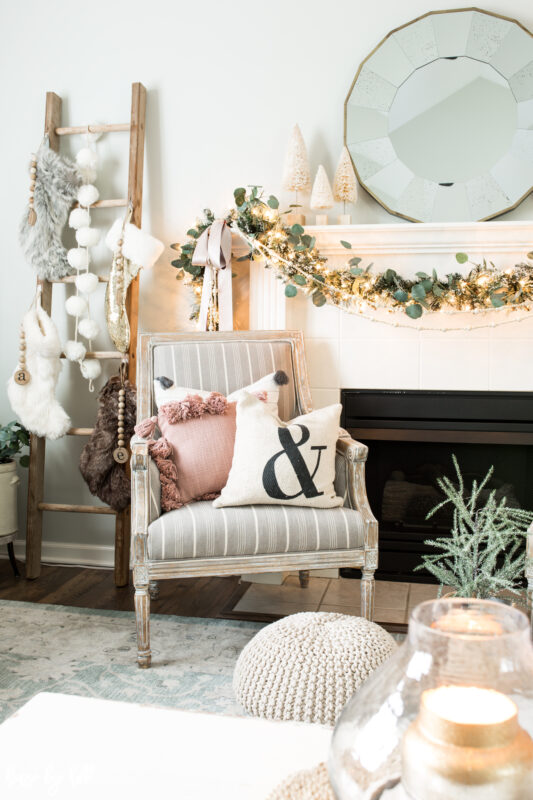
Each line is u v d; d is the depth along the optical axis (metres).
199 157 2.90
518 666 0.55
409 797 0.56
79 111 2.96
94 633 2.25
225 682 1.90
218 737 0.88
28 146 3.01
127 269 2.77
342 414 2.79
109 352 2.83
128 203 2.81
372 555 2.00
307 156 2.80
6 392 3.07
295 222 2.75
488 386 2.70
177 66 2.90
